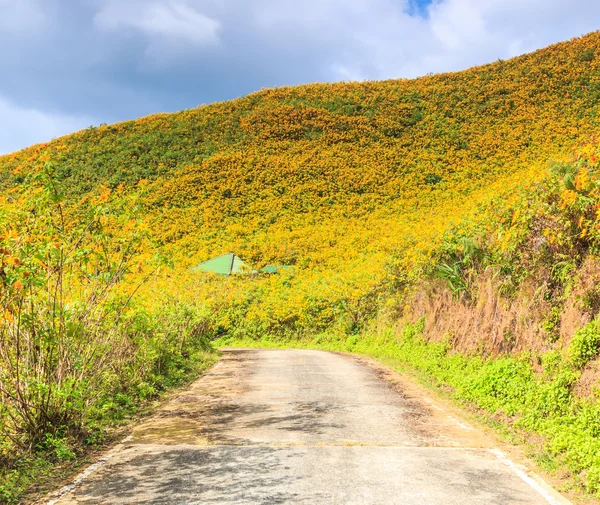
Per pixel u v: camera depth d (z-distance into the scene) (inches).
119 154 2965.1
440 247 701.9
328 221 2134.6
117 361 384.8
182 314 622.2
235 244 1878.7
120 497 198.8
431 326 639.1
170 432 295.1
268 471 226.4
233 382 478.0
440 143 2947.8
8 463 228.5
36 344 253.3
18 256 241.6
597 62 3452.3
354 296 990.4
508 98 3324.3
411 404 373.1
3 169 2802.7
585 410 277.6
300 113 3348.9
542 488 207.9
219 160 2812.5
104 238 294.8
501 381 369.7
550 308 413.4
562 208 425.4
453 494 200.4
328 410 350.9
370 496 197.8
